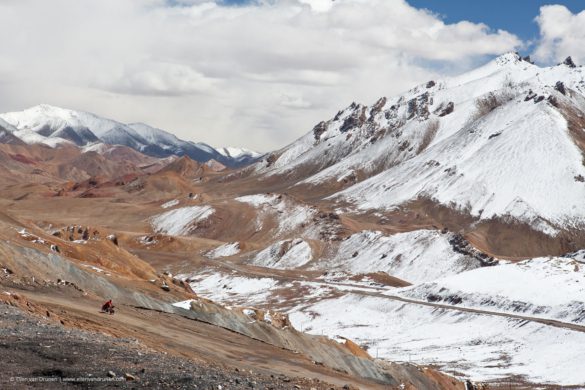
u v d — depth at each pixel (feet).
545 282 613.11
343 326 588.91
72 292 196.03
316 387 122.93
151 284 258.16
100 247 348.38
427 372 286.87
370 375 252.01
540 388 376.27
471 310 581.53
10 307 132.26
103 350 103.14
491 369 432.66
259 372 146.10
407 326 578.25
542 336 485.56
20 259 201.67
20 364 88.84
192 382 86.58
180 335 178.91
